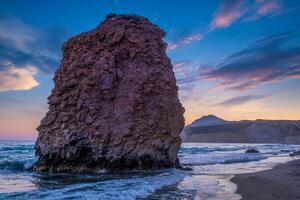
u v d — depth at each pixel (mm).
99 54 32625
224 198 15539
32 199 14688
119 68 32156
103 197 15289
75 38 34625
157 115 31281
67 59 34625
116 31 32969
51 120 31219
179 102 34062
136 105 30797
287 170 28328
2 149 63906
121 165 29188
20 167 32344
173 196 16219
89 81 31016
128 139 29688
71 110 30750
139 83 31547
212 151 81062
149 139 30484
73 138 29453
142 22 35625
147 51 33250
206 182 22031
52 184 21484
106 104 30688
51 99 32219
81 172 28594
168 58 35281
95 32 33656
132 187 18703
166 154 31719
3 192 17531
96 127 29359
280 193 15828
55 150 29984
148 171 29062
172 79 33938
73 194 16062
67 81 32406
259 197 15211
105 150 29000
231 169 33688
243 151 83250
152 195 16453
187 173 28547
